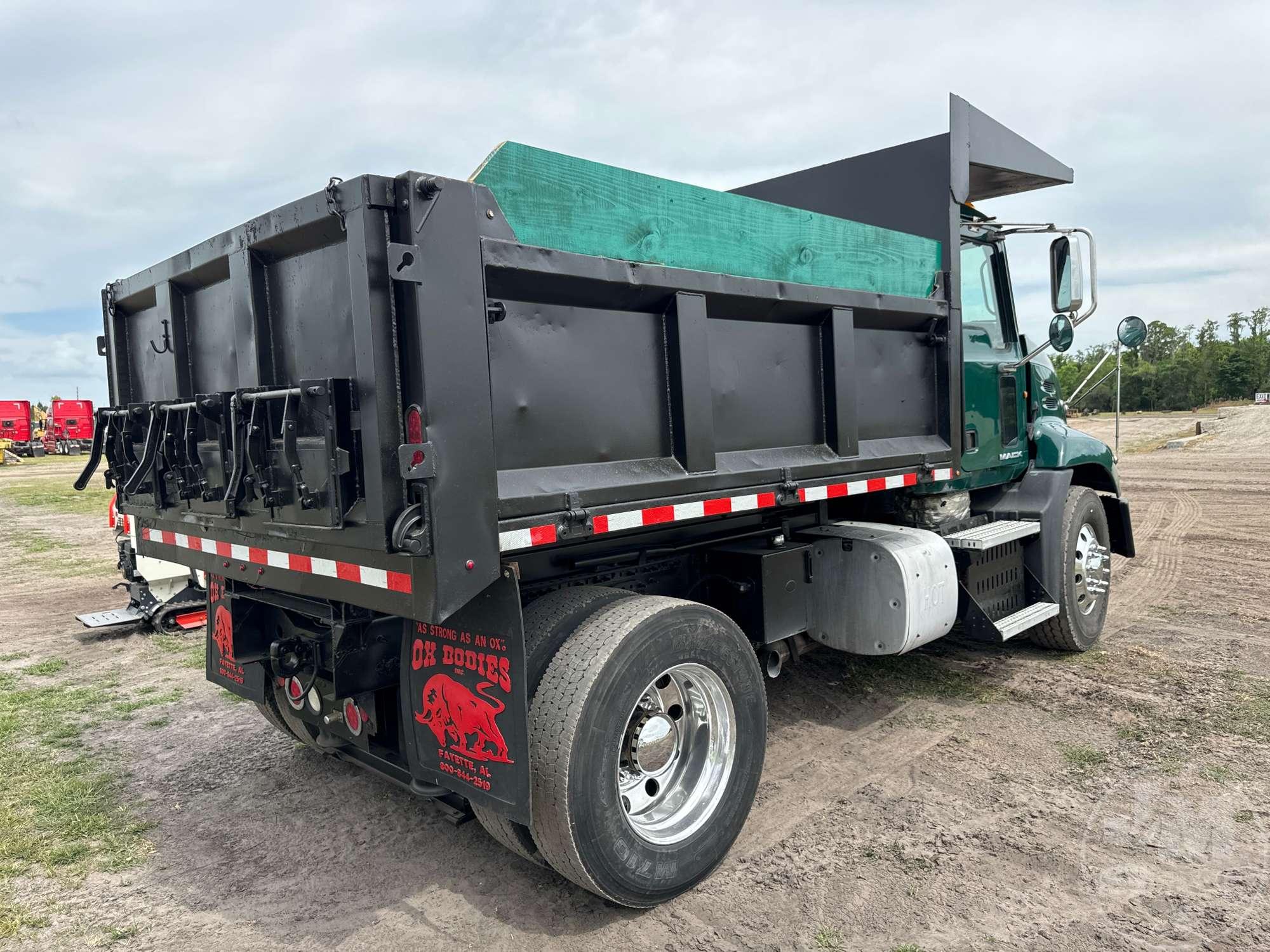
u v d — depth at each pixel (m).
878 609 3.89
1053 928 2.67
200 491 3.12
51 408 50.03
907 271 4.19
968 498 5.00
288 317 2.74
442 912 2.87
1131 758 3.95
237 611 3.59
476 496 2.31
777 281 3.37
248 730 4.74
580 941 2.68
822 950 2.60
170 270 3.38
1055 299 4.76
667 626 2.82
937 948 2.59
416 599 2.28
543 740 2.57
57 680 5.81
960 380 4.57
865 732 4.34
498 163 2.43
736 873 3.05
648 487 2.85
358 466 2.37
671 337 3.01
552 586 3.27
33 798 3.84
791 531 4.22
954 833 3.29
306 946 2.69
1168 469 19.14
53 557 11.67
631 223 2.83
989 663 5.45
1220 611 6.69
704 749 3.10
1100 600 5.73
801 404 3.64
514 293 2.50
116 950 2.69
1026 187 5.74
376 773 3.45
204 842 3.41
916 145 4.62
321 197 2.37
